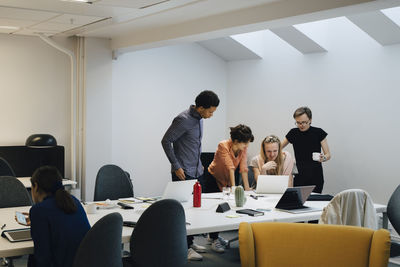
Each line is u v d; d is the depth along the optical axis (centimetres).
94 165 722
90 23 571
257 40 761
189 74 805
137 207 436
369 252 300
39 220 288
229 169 516
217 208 421
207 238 602
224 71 833
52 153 671
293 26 634
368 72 621
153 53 775
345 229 309
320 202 479
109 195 513
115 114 747
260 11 494
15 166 650
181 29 595
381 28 564
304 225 316
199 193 439
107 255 292
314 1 442
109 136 732
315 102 689
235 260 528
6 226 353
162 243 332
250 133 508
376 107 613
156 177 787
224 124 833
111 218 289
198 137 494
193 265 508
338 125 659
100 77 719
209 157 733
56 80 702
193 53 807
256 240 319
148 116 775
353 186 640
